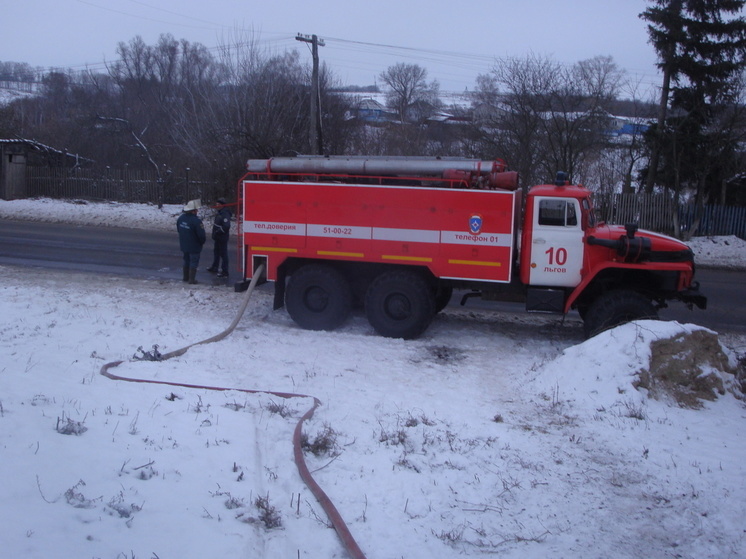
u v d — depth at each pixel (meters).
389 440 5.78
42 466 4.12
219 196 26.73
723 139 23.91
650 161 27.48
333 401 6.88
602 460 5.76
